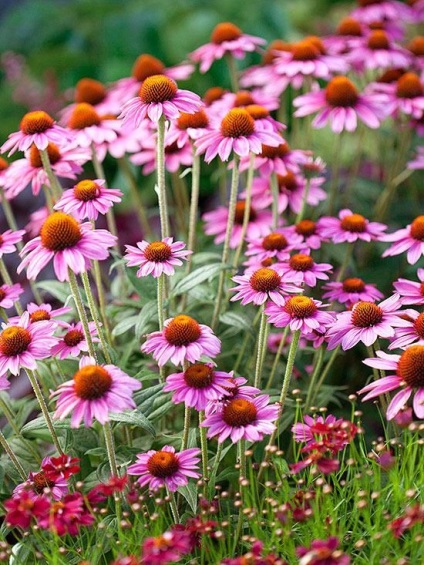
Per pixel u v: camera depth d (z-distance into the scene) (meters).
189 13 2.77
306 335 1.52
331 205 1.89
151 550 1.30
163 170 1.52
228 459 1.55
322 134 2.51
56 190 1.60
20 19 3.32
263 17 2.82
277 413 1.39
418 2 2.20
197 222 1.94
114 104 1.88
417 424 1.52
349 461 1.39
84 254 1.37
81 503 1.35
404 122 1.94
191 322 1.40
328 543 1.29
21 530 1.47
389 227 1.98
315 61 1.87
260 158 1.69
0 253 1.54
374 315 1.46
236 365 1.63
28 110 2.80
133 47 2.79
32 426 1.46
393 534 1.36
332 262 1.94
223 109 1.76
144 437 1.56
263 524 1.42
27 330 1.42
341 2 3.54
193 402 1.37
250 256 1.72
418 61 2.07
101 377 1.33
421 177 2.13
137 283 1.61
